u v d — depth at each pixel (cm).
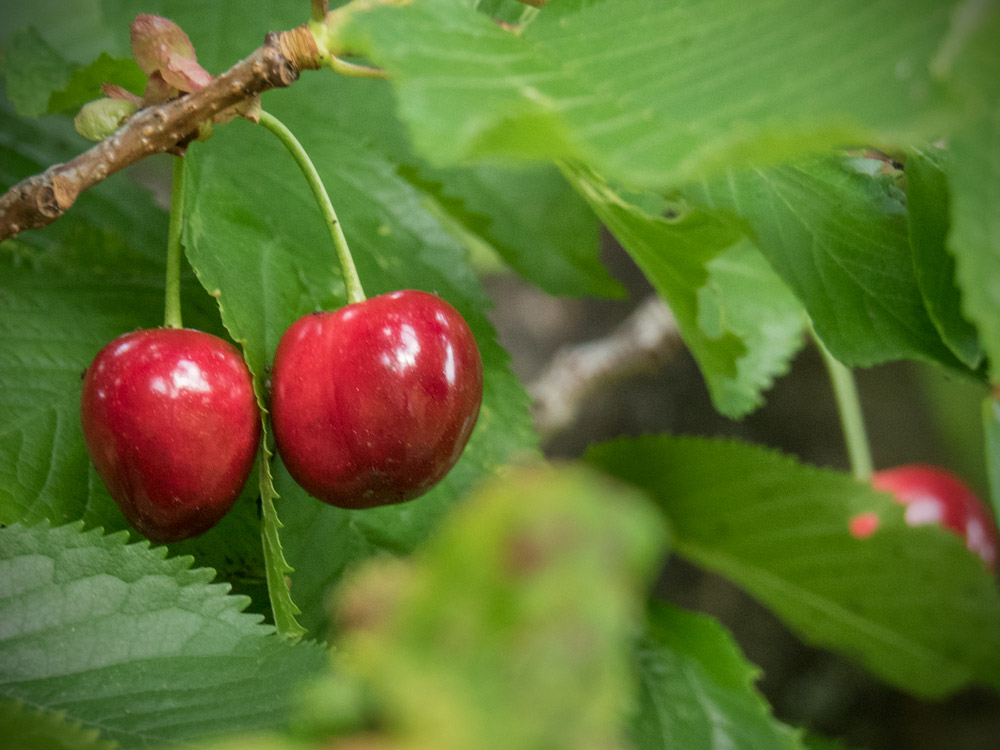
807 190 31
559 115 25
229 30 33
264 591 31
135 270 34
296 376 29
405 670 14
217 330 32
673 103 25
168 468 29
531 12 31
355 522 31
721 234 31
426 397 29
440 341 29
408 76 26
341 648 30
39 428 31
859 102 25
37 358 31
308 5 33
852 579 34
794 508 34
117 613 28
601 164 25
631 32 27
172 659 28
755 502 34
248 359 30
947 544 33
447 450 29
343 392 29
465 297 32
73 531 29
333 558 31
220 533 31
